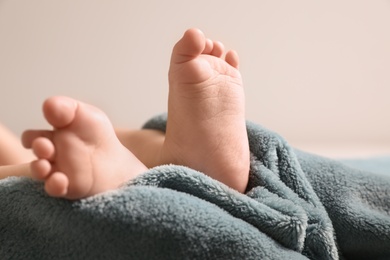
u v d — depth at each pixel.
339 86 0.93
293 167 0.40
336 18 0.90
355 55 0.92
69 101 0.31
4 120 0.87
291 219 0.35
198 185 0.35
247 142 0.39
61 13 0.85
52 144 0.31
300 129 0.93
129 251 0.32
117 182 0.34
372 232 0.39
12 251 0.33
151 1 0.86
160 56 0.88
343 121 0.94
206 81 0.37
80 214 0.32
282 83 0.91
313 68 0.91
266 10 0.88
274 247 0.34
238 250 0.33
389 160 0.61
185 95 0.37
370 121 0.94
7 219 0.34
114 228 0.32
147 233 0.32
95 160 0.32
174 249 0.32
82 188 0.32
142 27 0.87
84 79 0.88
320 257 0.37
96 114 0.32
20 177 0.34
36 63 0.86
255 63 0.90
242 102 0.39
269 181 0.39
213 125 0.38
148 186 0.34
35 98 0.87
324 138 0.94
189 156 0.38
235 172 0.38
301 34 0.90
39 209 0.33
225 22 0.88
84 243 0.32
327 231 0.37
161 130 0.47
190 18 0.87
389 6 0.91
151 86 0.89
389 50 0.92
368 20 0.91
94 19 0.86
